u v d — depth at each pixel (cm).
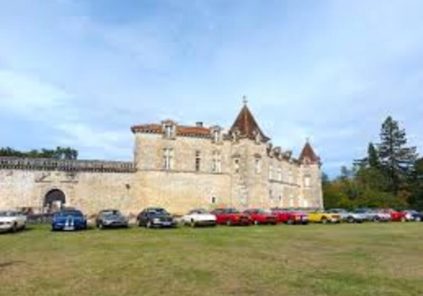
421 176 8812
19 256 1828
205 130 5697
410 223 4716
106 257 1775
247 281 1284
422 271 1463
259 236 2752
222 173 5594
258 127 5997
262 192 5650
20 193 4534
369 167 9512
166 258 1738
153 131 5262
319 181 7569
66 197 4725
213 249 2036
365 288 1188
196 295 1115
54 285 1236
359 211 5241
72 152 9488
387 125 9394
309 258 1762
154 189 5172
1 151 8069
